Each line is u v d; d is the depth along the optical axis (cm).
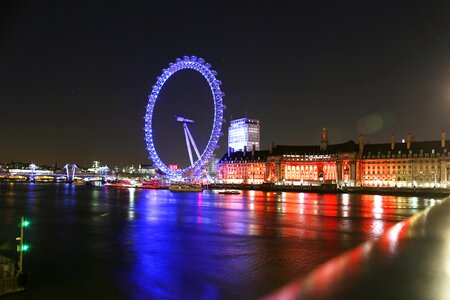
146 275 3550
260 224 6838
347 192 18662
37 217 8156
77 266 3891
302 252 4428
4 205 11319
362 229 6153
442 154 19825
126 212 9169
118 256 4309
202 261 4047
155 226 6669
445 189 16425
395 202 12331
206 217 7994
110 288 3172
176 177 18662
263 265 3841
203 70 16900
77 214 8775
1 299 2927
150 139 17088
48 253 4503
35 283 3319
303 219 7525
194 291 3081
